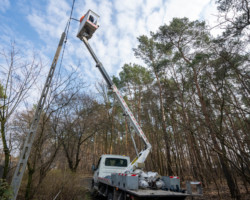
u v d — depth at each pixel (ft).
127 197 14.60
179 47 36.22
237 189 22.00
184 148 43.55
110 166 25.46
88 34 23.35
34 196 16.12
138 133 23.09
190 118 16.06
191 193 14.26
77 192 21.89
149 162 49.34
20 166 12.60
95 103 43.96
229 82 19.03
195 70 22.67
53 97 16.40
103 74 24.22
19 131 18.39
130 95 62.03
